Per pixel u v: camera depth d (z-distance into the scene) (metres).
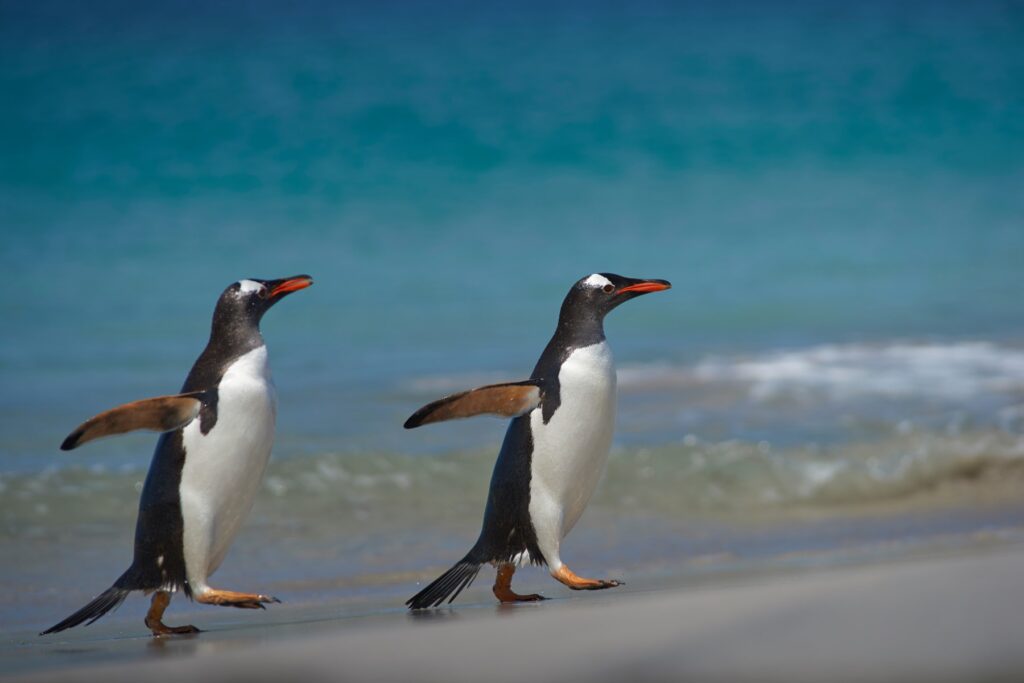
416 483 29.84
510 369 45.00
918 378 42.34
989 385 40.94
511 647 13.39
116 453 32.88
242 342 17.81
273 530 26.38
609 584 18.38
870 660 11.58
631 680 11.81
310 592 21.83
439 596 18.55
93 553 25.05
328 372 44.25
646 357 47.22
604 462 19.09
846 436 34.19
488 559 18.73
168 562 17.38
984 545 24.72
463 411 18.06
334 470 30.20
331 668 13.32
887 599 14.49
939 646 11.98
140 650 15.67
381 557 24.59
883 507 29.39
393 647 13.90
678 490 29.97
